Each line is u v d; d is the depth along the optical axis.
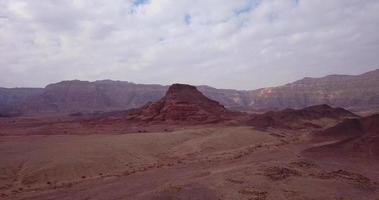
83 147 62.56
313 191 39.69
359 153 62.94
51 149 60.53
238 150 71.19
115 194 40.06
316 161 58.47
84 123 129.88
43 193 40.47
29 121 146.50
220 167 54.16
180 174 49.78
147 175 49.56
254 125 106.44
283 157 62.59
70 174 48.25
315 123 120.56
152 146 69.56
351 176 47.25
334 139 84.75
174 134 82.81
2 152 58.09
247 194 38.12
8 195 39.16
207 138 79.00
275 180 43.91
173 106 126.12
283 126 108.69
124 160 57.75
